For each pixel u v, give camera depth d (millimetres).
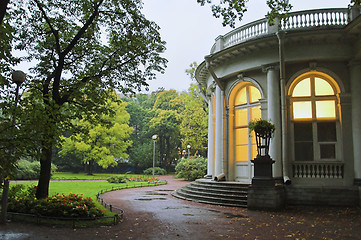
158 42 12758
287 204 13023
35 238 6809
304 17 14797
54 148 45812
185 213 10969
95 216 8984
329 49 14156
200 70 19219
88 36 12430
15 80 8492
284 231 8148
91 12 11898
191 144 38688
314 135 14586
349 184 13445
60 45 12383
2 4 6855
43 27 12648
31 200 9375
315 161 14266
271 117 14555
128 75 12820
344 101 14039
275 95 14680
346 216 10453
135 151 47875
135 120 54000
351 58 13992
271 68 14883
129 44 12398
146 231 8000
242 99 17047
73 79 12672
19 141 7340
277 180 13984
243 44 15156
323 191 12852
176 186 23922
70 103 12055
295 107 15055
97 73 12578
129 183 25781
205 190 14922
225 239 7273
